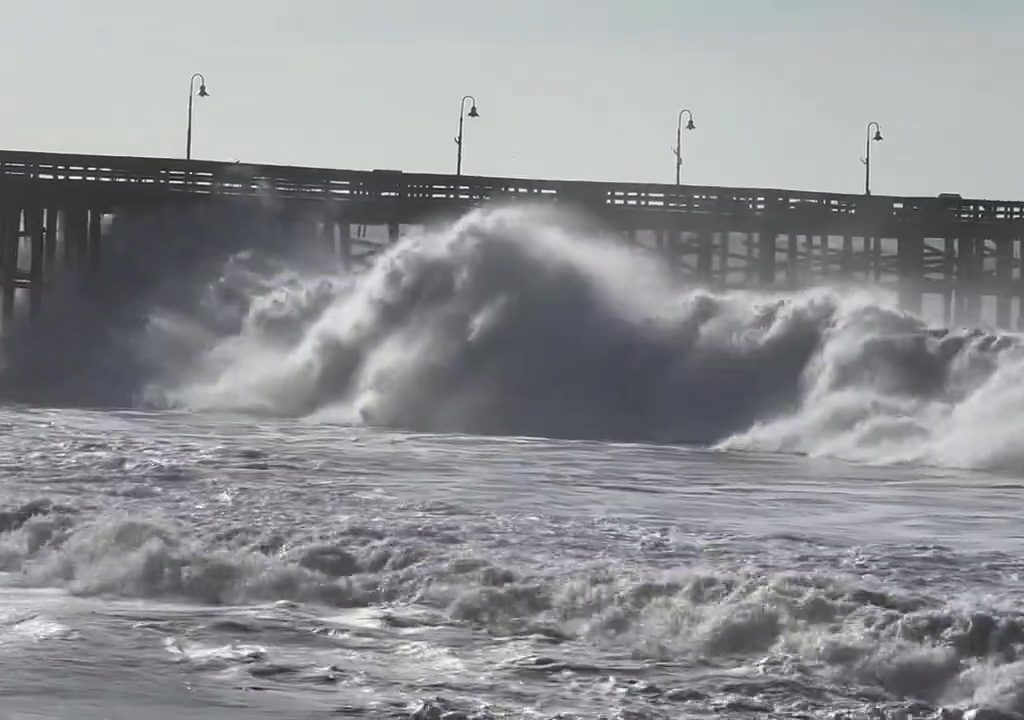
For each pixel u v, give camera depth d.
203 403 159.62
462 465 102.44
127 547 64.88
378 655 51.91
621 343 155.88
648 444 125.69
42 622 55.28
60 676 48.66
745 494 90.75
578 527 72.69
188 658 51.06
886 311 146.25
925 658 49.53
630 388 152.75
